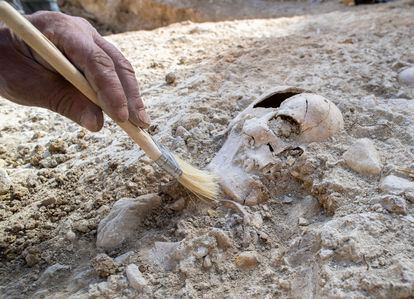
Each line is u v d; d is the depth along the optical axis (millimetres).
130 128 1382
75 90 1415
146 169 1627
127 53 2965
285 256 1325
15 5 2260
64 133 2117
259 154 1548
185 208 1511
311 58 2475
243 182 1507
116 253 1436
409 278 1137
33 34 1207
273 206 1495
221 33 3307
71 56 1329
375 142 1644
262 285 1264
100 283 1320
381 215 1330
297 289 1219
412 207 1359
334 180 1456
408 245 1249
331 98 1921
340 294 1140
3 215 1678
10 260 1509
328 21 3691
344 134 1638
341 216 1367
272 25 3645
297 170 1526
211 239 1354
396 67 2252
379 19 3451
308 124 1575
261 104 1757
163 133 1823
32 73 1427
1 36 1403
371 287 1139
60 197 1693
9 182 1821
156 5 5918
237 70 2398
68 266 1432
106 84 1308
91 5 6434
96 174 1749
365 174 1491
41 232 1569
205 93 2121
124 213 1486
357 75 2174
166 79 2393
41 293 1349
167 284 1294
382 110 1782
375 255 1218
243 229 1406
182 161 1490
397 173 1463
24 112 2359
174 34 3334
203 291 1266
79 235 1519
